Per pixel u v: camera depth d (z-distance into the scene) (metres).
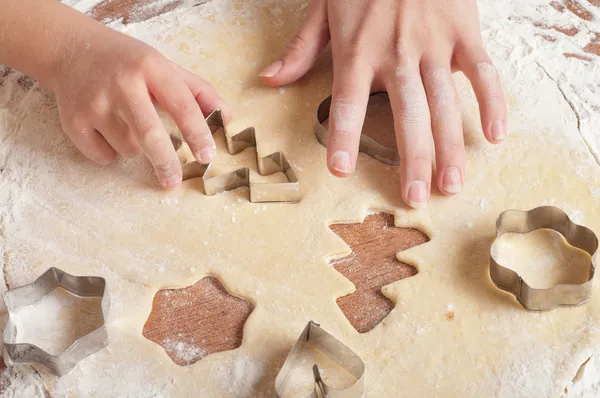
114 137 0.48
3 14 0.51
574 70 0.54
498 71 0.54
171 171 0.47
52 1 0.52
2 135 0.52
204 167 0.49
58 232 0.47
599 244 0.44
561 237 0.45
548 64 0.54
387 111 0.52
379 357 0.41
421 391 0.40
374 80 0.51
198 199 0.48
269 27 0.57
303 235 0.46
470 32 0.52
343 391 0.39
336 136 0.47
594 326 0.42
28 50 0.51
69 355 0.41
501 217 0.45
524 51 0.55
